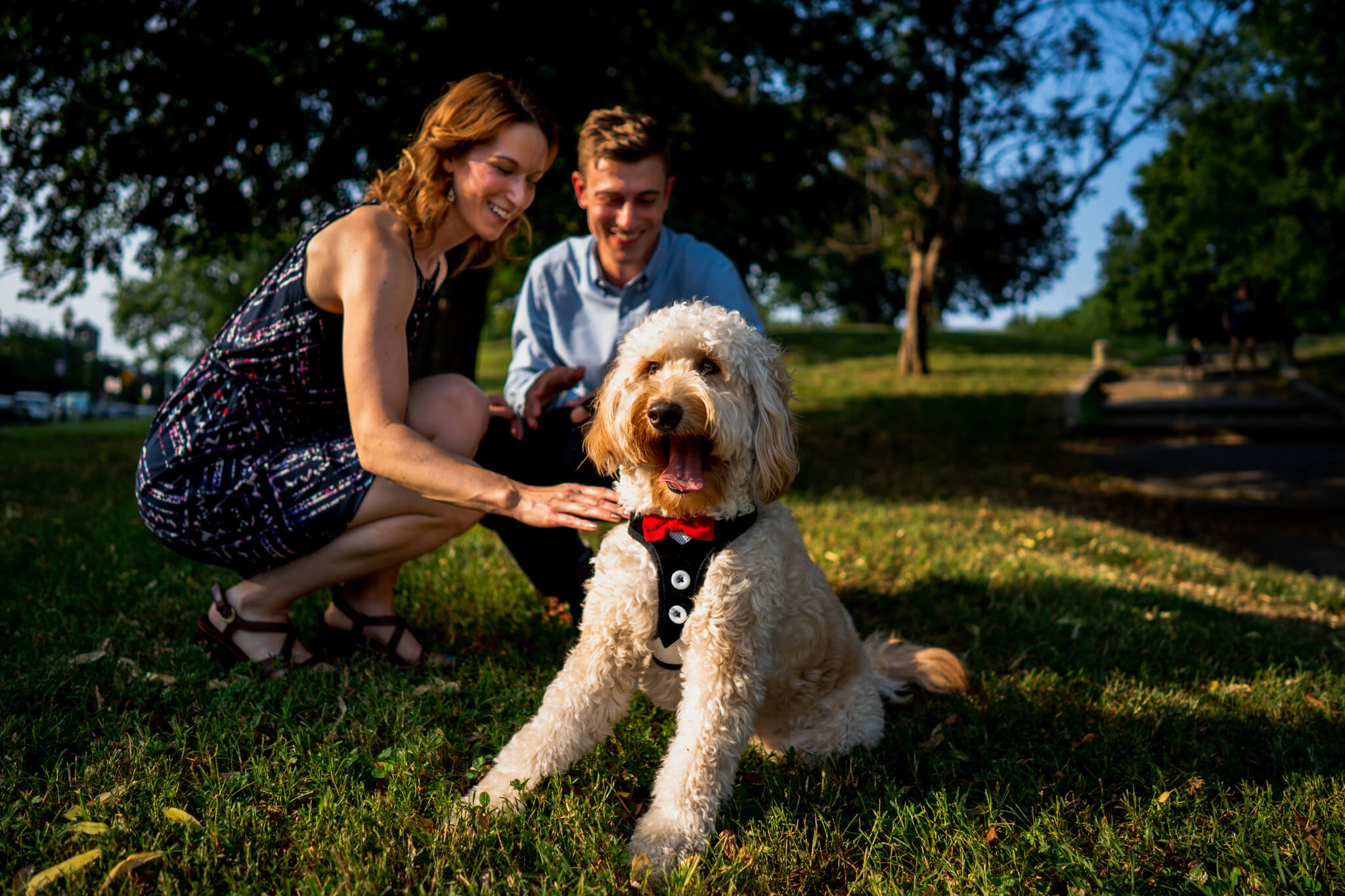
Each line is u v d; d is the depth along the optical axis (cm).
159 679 263
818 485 883
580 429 335
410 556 288
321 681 272
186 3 686
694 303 271
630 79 875
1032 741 264
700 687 218
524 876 181
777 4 878
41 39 692
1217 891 184
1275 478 1052
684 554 222
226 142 769
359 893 169
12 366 6838
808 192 1000
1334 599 502
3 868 176
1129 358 2319
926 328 2066
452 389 286
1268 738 269
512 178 261
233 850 187
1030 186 1794
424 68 755
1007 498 894
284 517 272
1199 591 511
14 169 826
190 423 275
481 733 246
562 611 363
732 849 203
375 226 252
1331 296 2333
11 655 278
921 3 1191
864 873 189
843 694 262
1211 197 2477
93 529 491
